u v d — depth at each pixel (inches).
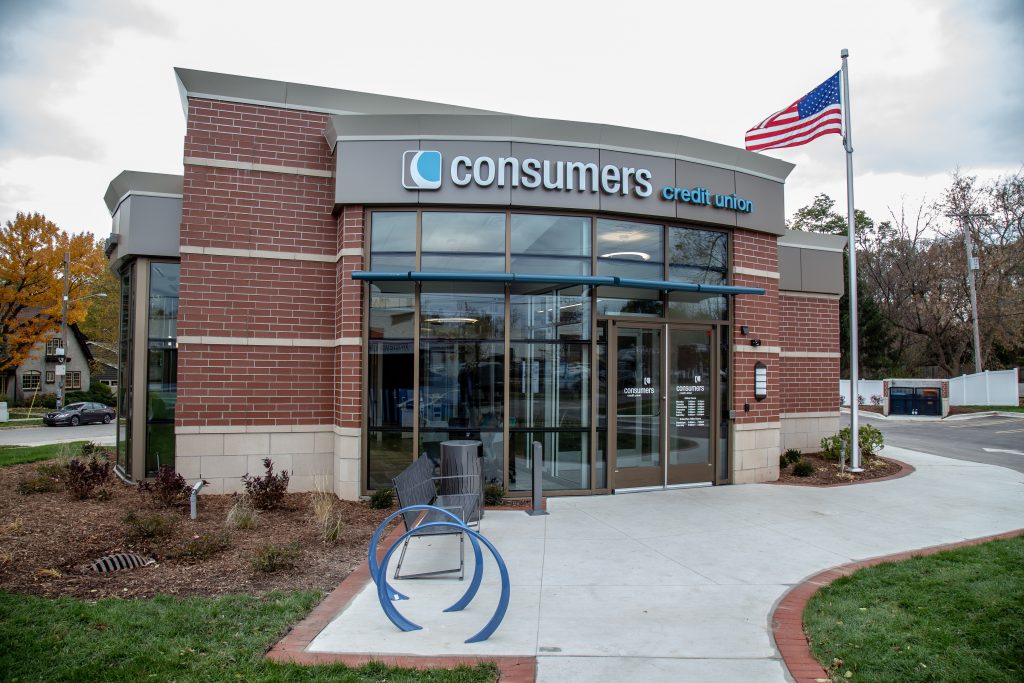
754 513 326.3
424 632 178.9
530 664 157.9
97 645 163.8
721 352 410.0
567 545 268.1
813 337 552.4
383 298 360.2
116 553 237.5
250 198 370.6
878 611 187.5
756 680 149.6
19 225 1427.2
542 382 366.0
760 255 426.9
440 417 359.9
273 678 147.9
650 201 378.9
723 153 402.0
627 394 380.2
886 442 677.3
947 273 1425.9
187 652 161.8
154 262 418.9
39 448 620.4
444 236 362.6
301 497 358.0
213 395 363.6
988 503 354.6
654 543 270.8
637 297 385.1
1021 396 1450.5
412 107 400.8
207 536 261.7
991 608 183.3
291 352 374.6
